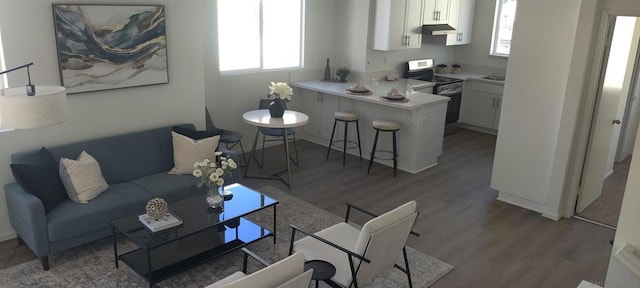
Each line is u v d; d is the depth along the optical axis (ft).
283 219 14.73
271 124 16.10
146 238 10.61
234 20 19.58
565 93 14.26
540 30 14.51
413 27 22.76
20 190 11.71
